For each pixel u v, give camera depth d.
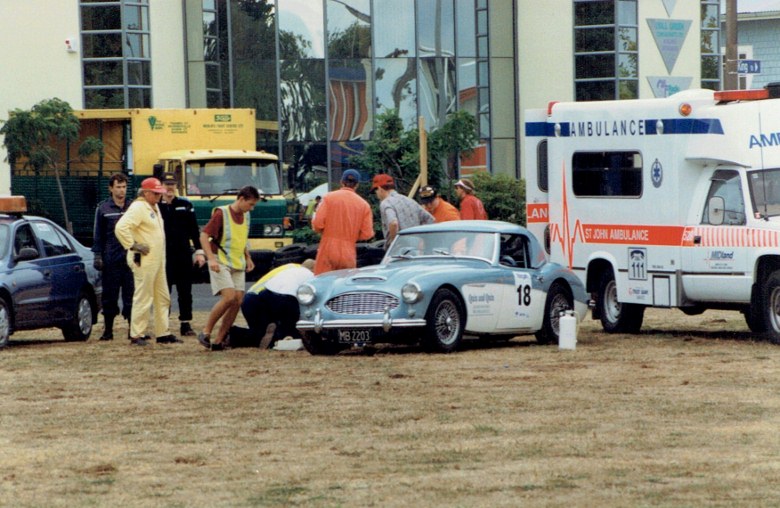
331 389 22.56
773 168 28.89
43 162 56.59
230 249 28.62
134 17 73.19
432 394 21.77
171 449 17.70
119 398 22.22
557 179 33.34
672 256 30.39
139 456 17.28
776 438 17.64
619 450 16.97
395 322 26.02
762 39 96.62
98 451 17.69
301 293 26.77
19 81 73.19
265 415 20.14
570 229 33.06
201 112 53.22
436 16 74.56
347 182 29.66
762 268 28.73
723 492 14.53
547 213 34.12
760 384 22.50
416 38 74.19
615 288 32.12
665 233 30.56
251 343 29.22
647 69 78.12
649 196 30.97
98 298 32.88
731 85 43.06
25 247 30.42
